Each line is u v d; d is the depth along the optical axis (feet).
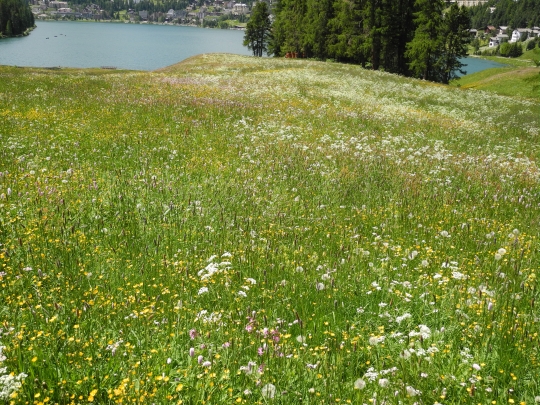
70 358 15.57
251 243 26.84
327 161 49.55
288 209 34.40
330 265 24.82
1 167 38.04
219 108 75.92
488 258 26.58
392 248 26.99
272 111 80.28
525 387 15.38
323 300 20.79
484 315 19.22
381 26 268.00
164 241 26.84
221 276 22.29
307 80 139.13
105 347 16.31
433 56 275.18
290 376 15.30
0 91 80.64
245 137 58.65
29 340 16.06
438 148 62.08
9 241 24.61
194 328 17.74
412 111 102.83
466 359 16.34
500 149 68.85
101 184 35.94
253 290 21.42
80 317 17.94
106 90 87.92
